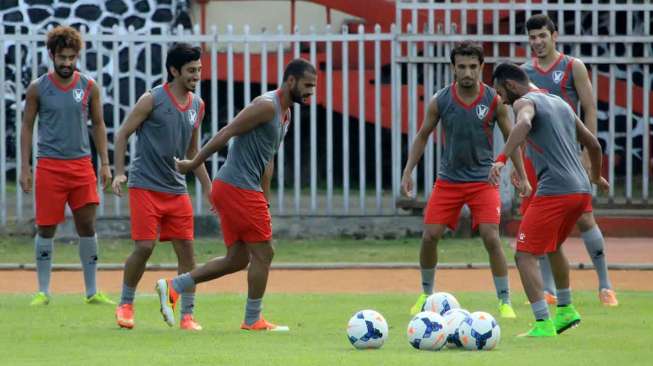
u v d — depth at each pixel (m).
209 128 81.69
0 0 82.31
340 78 77.44
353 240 67.25
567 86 44.62
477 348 32.53
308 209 71.19
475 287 50.62
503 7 66.25
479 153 41.62
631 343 34.22
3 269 57.09
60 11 82.50
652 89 79.81
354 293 48.88
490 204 41.53
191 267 39.72
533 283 36.19
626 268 56.44
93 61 79.62
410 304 45.06
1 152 67.19
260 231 37.22
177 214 39.19
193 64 38.84
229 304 44.94
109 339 35.72
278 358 31.08
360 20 82.38
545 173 36.47
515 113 36.31
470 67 40.91
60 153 44.25
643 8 66.50
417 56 66.94
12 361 31.12
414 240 66.81
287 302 45.62
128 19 82.56
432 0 66.94
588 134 37.66
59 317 41.25
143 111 38.59
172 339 35.69
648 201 67.81
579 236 67.75
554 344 34.06
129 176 39.25
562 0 66.38
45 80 44.28
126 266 38.56
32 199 76.94
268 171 37.44
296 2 83.56
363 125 67.94
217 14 83.62
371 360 30.47
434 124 42.47
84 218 44.81
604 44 70.25
